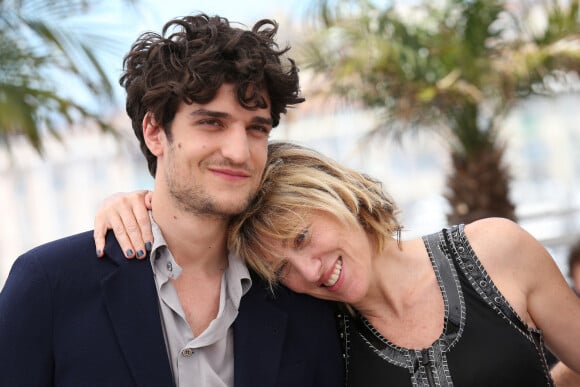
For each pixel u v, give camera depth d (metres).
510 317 2.28
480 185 7.05
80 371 2.05
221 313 2.19
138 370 2.07
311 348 2.32
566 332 2.39
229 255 2.28
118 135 5.46
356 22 6.40
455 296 2.33
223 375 2.19
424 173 15.40
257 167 2.12
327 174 2.31
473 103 6.65
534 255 2.39
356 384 2.33
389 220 2.36
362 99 6.66
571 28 6.50
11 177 17.19
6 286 2.10
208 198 2.05
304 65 6.40
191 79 2.00
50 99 4.95
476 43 6.50
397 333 2.34
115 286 2.12
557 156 14.52
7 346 2.01
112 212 2.25
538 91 6.80
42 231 17.47
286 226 2.21
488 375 2.21
